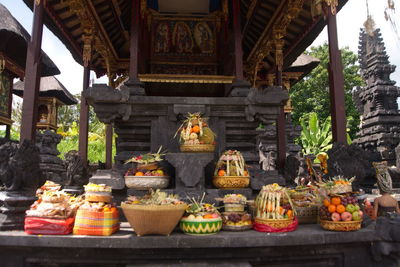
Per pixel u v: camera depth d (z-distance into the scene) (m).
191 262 4.33
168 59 10.38
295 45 11.65
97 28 10.23
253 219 4.92
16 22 14.52
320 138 24.86
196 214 4.52
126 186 5.69
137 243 4.23
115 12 10.48
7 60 15.09
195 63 10.42
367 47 14.21
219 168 5.69
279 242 4.36
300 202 5.47
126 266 4.20
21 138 5.72
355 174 5.88
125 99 6.13
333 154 6.10
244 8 10.78
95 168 12.83
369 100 13.82
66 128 36.34
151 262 4.35
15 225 4.73
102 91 6.02
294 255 4.59
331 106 6.86
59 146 23.48
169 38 10.50
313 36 10.89
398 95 13.23
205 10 10.50
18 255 4.40
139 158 5.55
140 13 9.09
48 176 10.97
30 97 5.92
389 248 4.46
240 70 7.12
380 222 4.63
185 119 6.34
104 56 12.07
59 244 4.25
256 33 11.80
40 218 4.43
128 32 12.54
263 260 4.53
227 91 9.34
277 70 10.13
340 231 4.62
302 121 26.89
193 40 10.53
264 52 11.52
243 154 6.56
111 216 4.48
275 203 4.67
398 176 9.88
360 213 4.72
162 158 6.20
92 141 24.27
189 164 5.45
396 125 13.09
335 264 4.72
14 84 20.44
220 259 4.43
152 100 6.28
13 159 4.97
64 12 9.72
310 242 4.42
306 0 9.30
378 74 13.51
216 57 10.45
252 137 6.82
